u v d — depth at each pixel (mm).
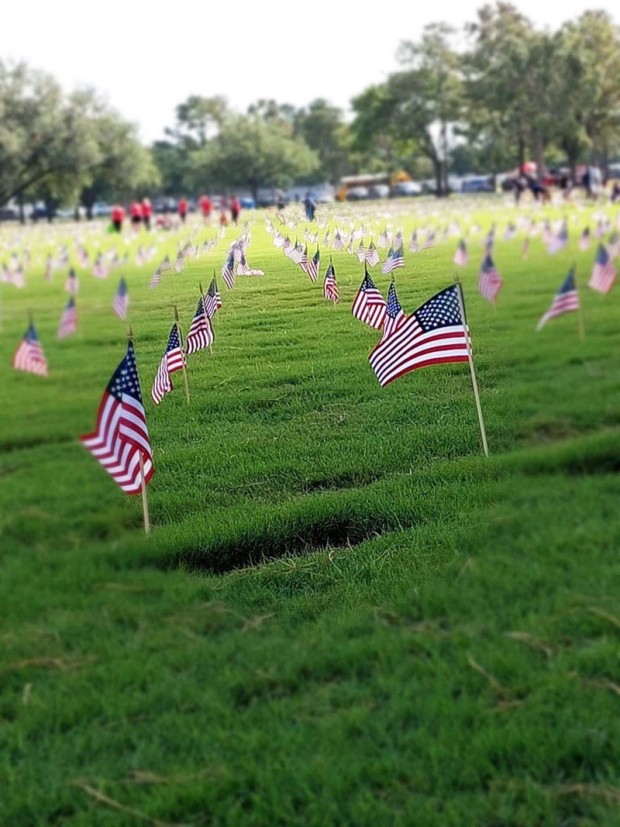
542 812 3318
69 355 9195
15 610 4887
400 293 12273
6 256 15820
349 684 4145
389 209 26531
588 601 4613
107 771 3713
